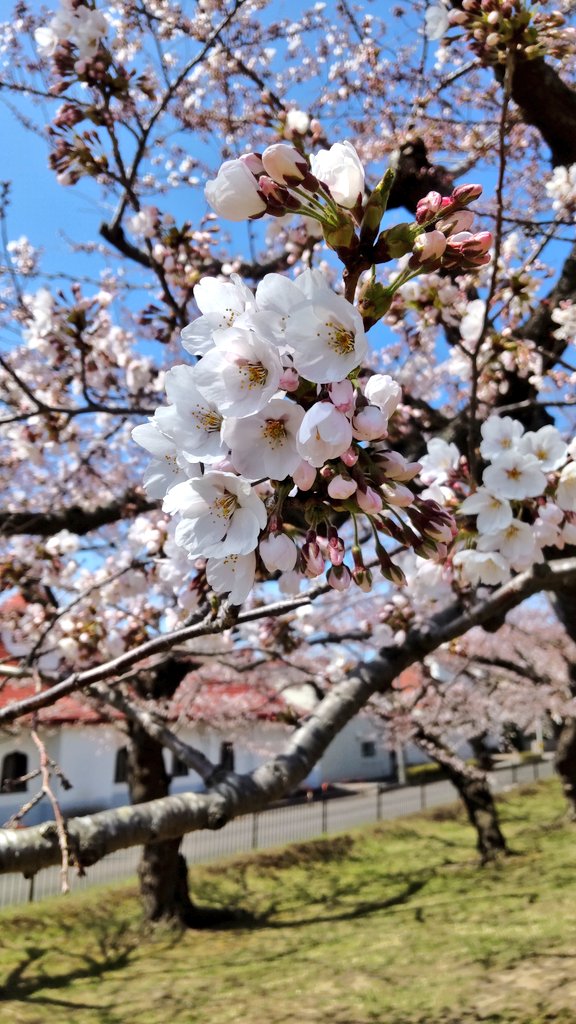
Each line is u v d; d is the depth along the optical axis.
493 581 2.04
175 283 4.08
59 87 3.36
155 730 2.79
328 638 4.32
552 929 7.65
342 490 1.04
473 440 2.32
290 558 1.12
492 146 4.25
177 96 6.20
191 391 1.09
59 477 7.23
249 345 0.99
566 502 1.92
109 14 5.58
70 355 4.61
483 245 1.08
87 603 4.20
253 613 1.89
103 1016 6.52
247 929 9.39
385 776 28.73
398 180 3.90
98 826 2.17
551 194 3.61
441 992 6.11
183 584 2.21
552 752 32.44
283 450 1.01
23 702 2.17
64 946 8.89
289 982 7.01
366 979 6.80
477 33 2.32
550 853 11.75
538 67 3.63
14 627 5.29
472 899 9.64
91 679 2.10
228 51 5.41
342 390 0.96
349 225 1.08
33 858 2.09
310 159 1.13
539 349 3.17
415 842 14.63
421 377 5.76
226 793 2.39
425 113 4.96
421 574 2.18
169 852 9.46
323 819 15.77
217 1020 6.12
